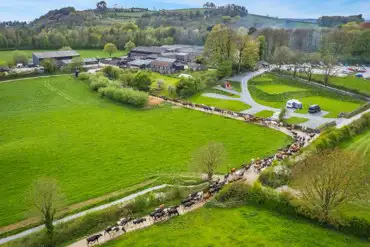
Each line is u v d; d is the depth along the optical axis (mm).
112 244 52656
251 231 54719
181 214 60562
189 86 144375
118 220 60188
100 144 96938
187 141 98062
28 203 63375
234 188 65500
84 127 111250
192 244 51469
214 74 161250
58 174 79562
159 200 65438
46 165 84188
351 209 60250
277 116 111625
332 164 58438
